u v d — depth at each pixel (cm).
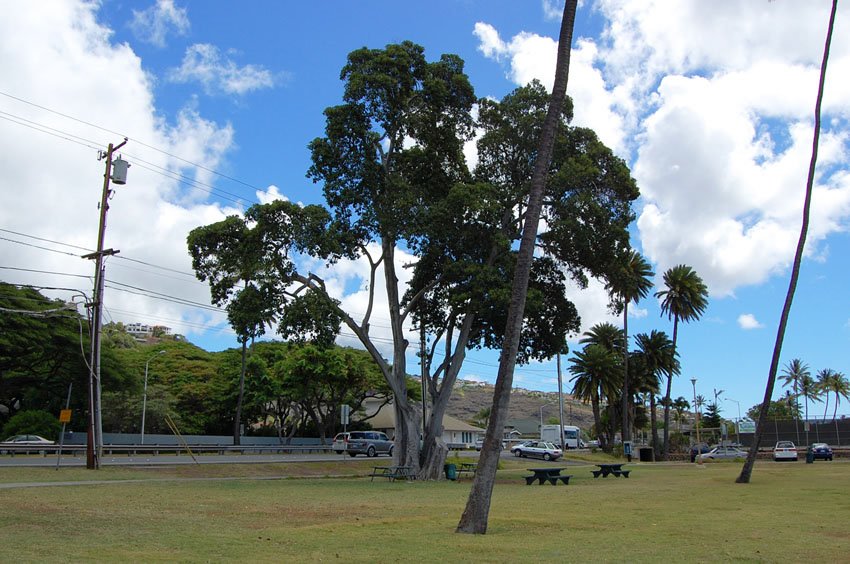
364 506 1825
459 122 3497
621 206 3497
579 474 4103
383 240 3478
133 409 6244
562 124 3534
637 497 2291
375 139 3191
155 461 3744
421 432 3778
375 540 1161
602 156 3450
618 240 3447
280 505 1806
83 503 1697
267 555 988
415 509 1761
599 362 7856
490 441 1337
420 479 3359
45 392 5550
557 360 6738
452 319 3744
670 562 984
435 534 1253
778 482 3044
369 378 6894
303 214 3077
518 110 3541
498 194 3291
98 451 2998
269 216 3081
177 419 6631
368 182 3247
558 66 1467
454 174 3600
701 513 1739
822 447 6088
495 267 3244
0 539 1091
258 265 3061
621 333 8406
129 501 1794
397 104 3300
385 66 3266
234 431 6781
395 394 3453
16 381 5422
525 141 3522
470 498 1313
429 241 3272
